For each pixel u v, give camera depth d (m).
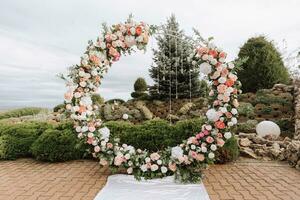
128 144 6.24
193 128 6.11
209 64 5.07
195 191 4.45
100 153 5.23
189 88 14.30
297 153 5.80
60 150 6.26
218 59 5.09
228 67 5.09
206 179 5.07
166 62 14.73
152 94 14.54
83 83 5.25
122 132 6.37
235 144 6.27
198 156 4.86
